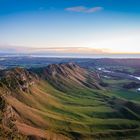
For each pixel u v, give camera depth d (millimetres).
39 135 167875
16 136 133750
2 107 171500
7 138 123188
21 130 159625
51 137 180375
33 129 180000
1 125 138375
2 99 180750
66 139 192000
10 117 172375
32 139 157000
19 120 197250
